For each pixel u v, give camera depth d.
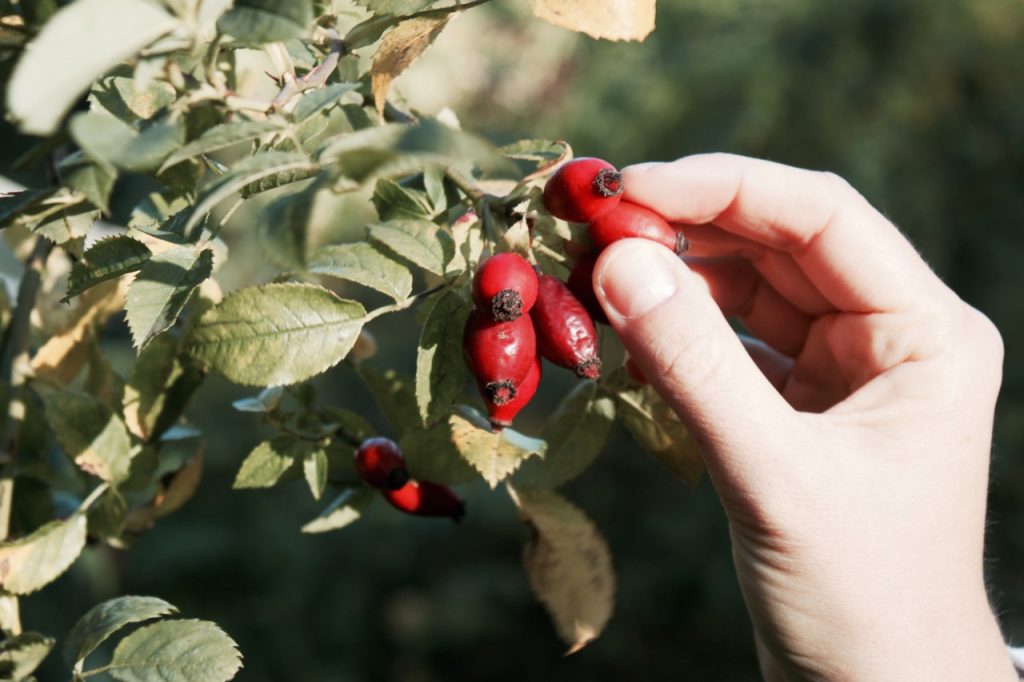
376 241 0.27
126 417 0.29
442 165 0.27
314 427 0.30
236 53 0.29
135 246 0.26
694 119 1.49
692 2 1.58
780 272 0.37
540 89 1.72
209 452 1.35
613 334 1.16
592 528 0.31
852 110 1.48
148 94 0.24
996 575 1.34
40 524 0.31
